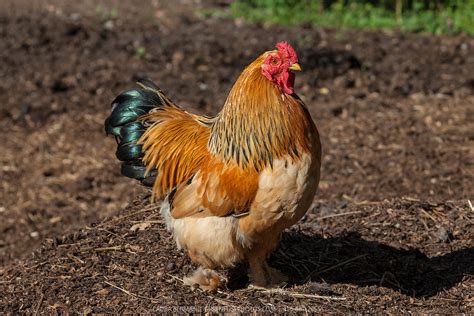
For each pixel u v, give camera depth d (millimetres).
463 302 6723
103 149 12133
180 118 7016
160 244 7723
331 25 17500
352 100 13242
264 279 6902
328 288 6777
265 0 18578
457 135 11719
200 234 6406
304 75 14258
